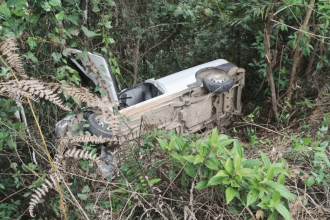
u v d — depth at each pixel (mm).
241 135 4969
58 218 2594
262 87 5883
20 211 2900
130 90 4574
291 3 4199
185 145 2492
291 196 2086
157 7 5816
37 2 2881
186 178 2400
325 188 2562
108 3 3770
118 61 5527
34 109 3545
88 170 2916
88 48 4145
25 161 3297
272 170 2066
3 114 2678
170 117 4348
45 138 3438
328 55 5059
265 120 5254
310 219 2273
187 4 5758
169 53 6547
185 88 4371
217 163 2232
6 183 3104
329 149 3152
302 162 2949
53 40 3047
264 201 2059
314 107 4773
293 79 4840
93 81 3889
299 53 5031
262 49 4973
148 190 2320
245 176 2148
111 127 2203
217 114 4812
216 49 6258
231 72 4820
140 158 2754
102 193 2527
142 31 5648
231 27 5781
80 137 2227
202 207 2402
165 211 2283
